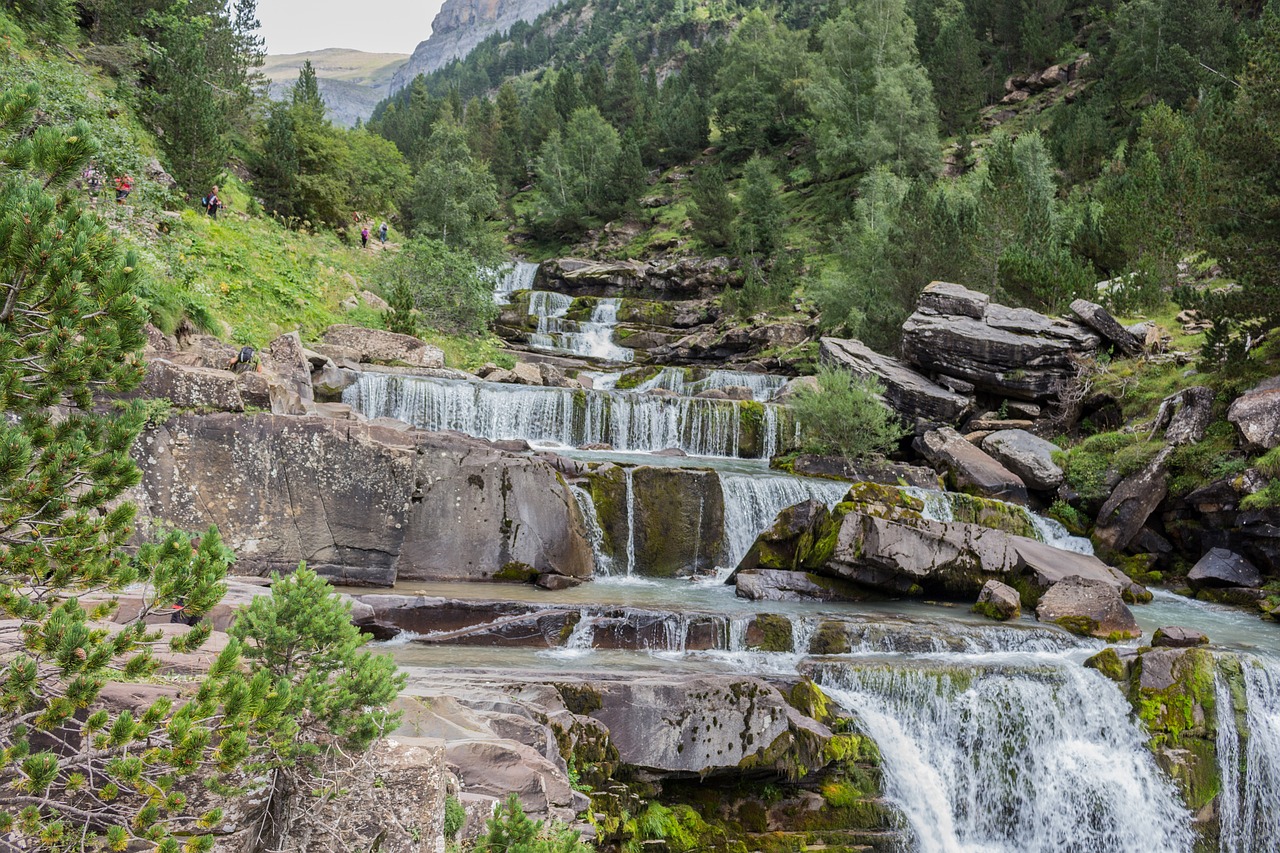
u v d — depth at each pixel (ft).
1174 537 73.67
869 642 48.73
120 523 18.90
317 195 138.00
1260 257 78.54
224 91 143.74
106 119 93.20
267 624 19.20
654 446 88.99
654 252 237.04
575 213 267.39
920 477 81.10
